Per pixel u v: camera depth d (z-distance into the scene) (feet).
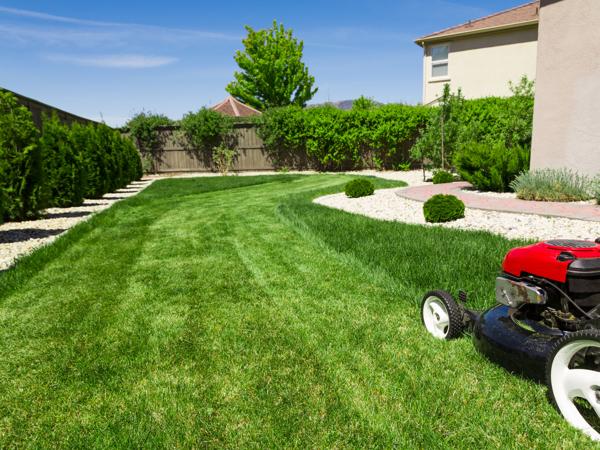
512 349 9.89
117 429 8.95
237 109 102.53
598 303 9.44
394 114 75.82
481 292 14.65
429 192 40.19
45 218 35.63
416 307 14.87
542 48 33.53
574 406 8.71
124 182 62.28
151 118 85.76
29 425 9.23
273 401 9.75
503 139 50.78
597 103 30.35
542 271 9.91
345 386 10.23
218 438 8.60
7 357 12.17
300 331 13.30
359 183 41.32
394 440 8.36
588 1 30.01
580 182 31.91
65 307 15.76
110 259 22.15
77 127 48.39
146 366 11.46
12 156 32.86
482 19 78.18
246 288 17.38
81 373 11.19
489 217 27.84
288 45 130.82
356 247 21.94
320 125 78.84
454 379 10.32
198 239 26.16
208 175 81.20
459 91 57.11
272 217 32.83
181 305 15.74
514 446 8.10
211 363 11.53
